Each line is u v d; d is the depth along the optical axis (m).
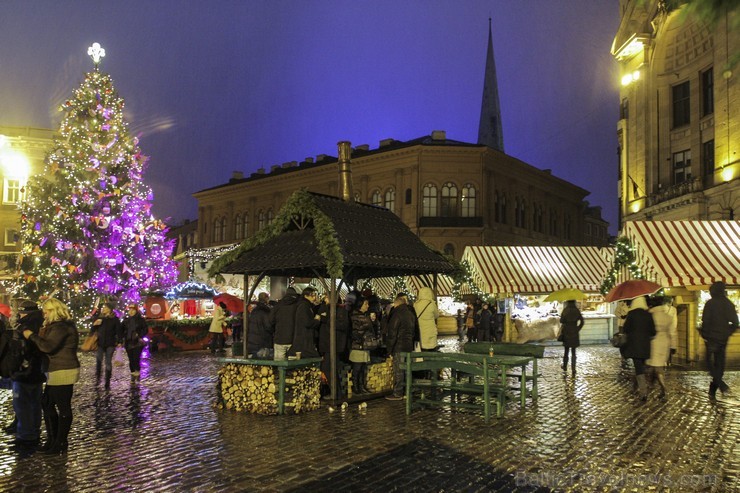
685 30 33.25
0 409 10.02
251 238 11.52
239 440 7.52
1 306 13.12
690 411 9.30
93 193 24.59
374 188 50.66
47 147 40.31
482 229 47.28
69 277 24.25
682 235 17.39
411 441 7.41
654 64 35.56
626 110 38.97
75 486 5.79
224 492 5.55
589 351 20.92
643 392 10.37
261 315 11.41
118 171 25.59
